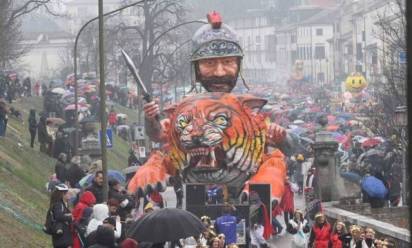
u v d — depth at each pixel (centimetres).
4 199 3503
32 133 5241
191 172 4044
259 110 4112
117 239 2420
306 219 3697
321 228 3023
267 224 3866
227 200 4012
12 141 5006
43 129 5206
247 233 3688
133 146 6203
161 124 4081
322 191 4250
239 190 4044
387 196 3881
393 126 4938
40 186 4353
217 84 4112
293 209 4125
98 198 2961
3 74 7312
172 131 4069
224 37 4119
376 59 12231
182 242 2783
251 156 4034
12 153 4694
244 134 4034
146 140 6625
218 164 4019
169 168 4091
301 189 5588
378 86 8225
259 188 3916
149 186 4019
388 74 5781
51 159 5175
